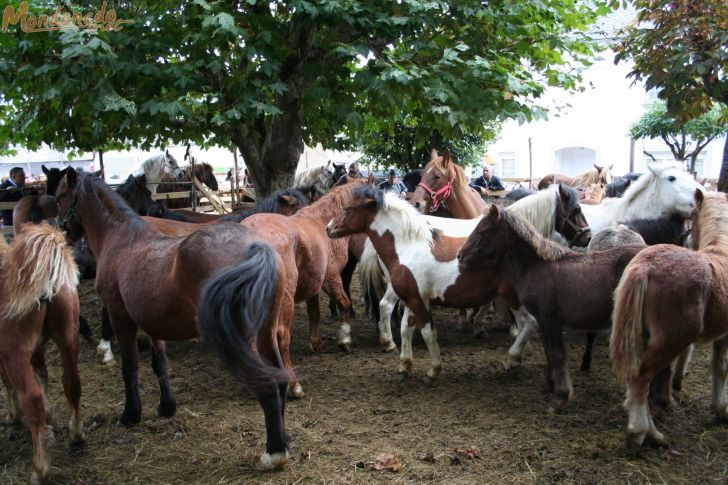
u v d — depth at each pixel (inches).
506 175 802.8
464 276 186.7
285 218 187.5
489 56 270.2
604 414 165.5
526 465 136.3
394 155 549.3
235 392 193.2
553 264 162.7
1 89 236.7
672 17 231.3
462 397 183.3
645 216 215.8
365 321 290.0
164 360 169.8
